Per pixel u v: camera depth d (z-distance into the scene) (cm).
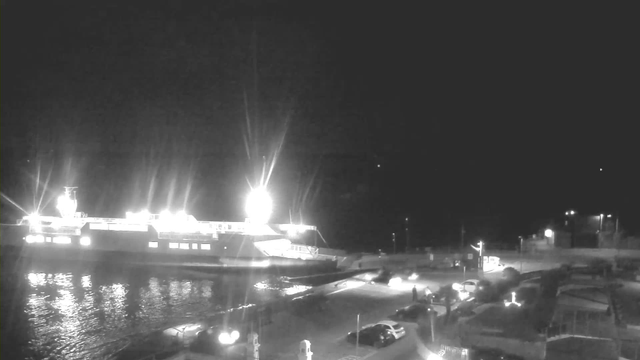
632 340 3534
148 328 4844
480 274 6250
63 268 8025
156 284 6994
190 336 3928
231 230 8038
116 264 8125
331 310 4638
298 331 3966
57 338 4719
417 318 4244
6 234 8844
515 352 3250
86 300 6147
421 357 3319
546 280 5359
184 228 7944
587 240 9125
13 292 6562
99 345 4441
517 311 3925
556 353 3188
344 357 3344
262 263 7381
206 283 7019
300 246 8006
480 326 3550
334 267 7244
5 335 4803
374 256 8300
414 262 7588
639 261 7131
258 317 4325
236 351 3391
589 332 3700
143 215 8531
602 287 5169
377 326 3678
